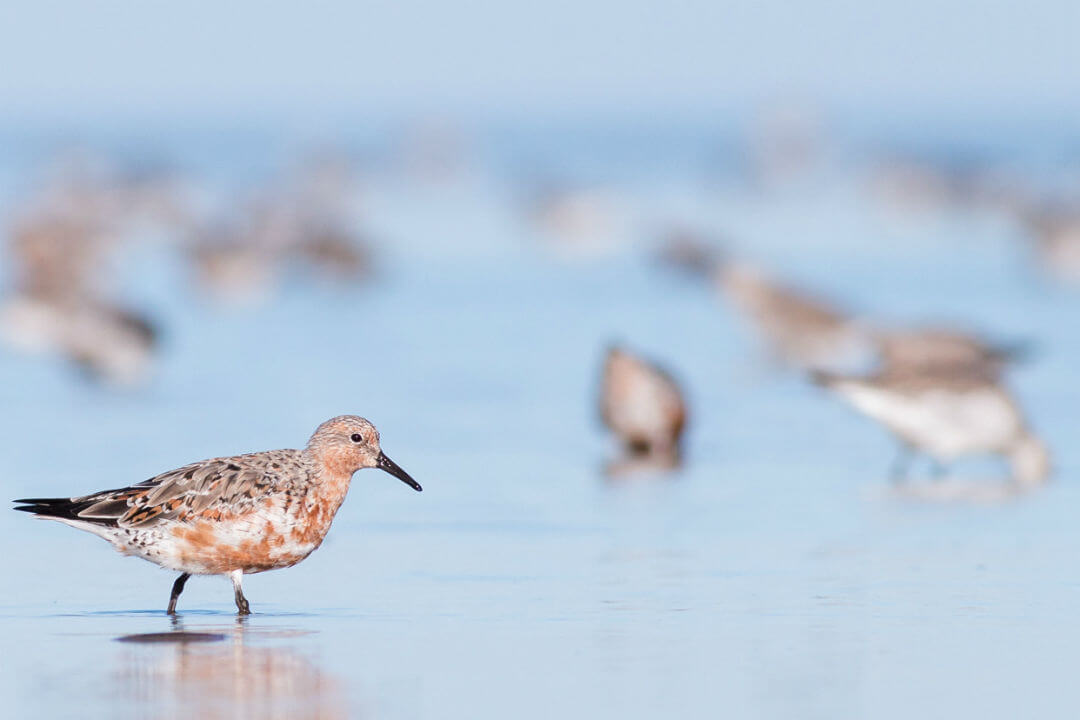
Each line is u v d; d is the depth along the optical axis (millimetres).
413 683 8562
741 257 33094
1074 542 12547
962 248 44219
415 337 27562
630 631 9711
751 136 94562
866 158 95875
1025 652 9148
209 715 7980
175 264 40531
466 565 11758
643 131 166625
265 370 23859
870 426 19266
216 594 10898
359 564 11820
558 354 25516
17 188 64125
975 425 15766
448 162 89438
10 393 21859
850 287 34438
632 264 41125
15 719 7906
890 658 9023
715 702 8172
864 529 13156
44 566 11789
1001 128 168875
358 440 10625
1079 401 20484
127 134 158125
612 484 15430
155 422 19266
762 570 11547
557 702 8195
